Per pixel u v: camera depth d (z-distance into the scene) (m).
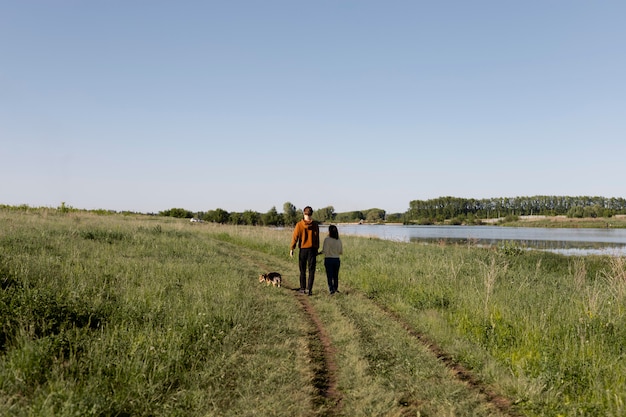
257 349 5.91
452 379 5.17
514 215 181.50
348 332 6.84
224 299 8.21
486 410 4.40
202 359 5.43
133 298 7.37
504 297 8.28
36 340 5.03
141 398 4.24
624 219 150.00
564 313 7.18
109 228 19.56
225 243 22.42
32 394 4.08
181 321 6.45
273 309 8.26
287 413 4.14
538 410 4.42
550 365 5.24
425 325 7.35
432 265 13.05
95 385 4.27
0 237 11.90
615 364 5.22
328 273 10.23
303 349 6.01
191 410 4.15
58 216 27.94
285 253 18.14
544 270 16.16
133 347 5.18
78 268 9.20
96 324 6.22
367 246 21.77
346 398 4.56
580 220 154.38
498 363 5.60
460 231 92.75
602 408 4.38
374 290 10.48
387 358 5.79
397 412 4.27
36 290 6.43
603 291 8.27
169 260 12.42
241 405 4.27
